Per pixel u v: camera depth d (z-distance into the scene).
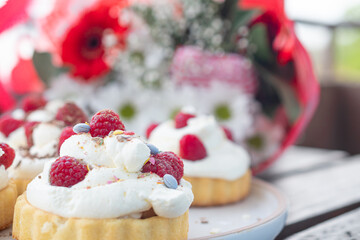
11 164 0.44
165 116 0.59
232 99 0.59
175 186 0.40
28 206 0.40
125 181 0.39
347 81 1.08
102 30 0.60
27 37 0.61
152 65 0.59
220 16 0.62
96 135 0.42
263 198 0.52
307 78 0.57
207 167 0.51
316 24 1.01
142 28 0.61
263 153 0.61
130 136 0.42
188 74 0.58
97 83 0.61
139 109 0.60
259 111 0.61
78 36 0.59
